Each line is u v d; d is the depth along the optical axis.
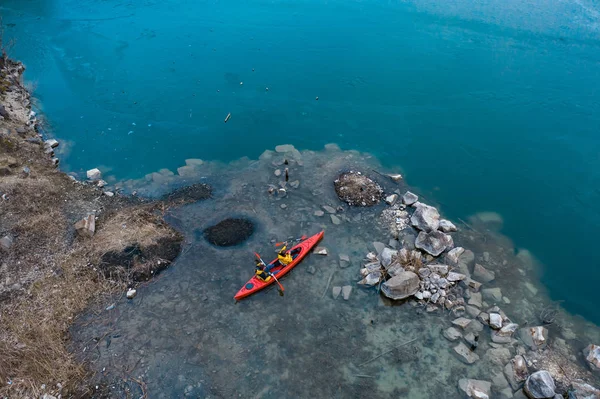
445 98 33.09
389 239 21.11
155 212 22.48
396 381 15.34
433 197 24.39
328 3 50.12
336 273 19.39
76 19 45.72
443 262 19.83
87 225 20.22
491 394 14.94
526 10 46.62
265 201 23.45
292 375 15.49
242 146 28.44
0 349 15.10
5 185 21.38
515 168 26.62
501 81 34.88
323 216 22.45
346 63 37.97
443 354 16.20
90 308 17.50
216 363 15.82
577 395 14.22
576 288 19.27
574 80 34.78
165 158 27.27
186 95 33.78
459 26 43.75
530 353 16.23
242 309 17.80
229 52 39.88
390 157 27.45
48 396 14.20
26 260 18.66
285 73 36.69
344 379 15.38
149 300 18.05
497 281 19.30
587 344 16.70
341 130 30.00
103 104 32.50
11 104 30.56
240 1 51.06
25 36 41.72
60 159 26.81
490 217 23.12
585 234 22.28
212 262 19.84
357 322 17.34
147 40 41.72
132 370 15.46
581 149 27.94
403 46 40.41
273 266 18.92
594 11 45.56
